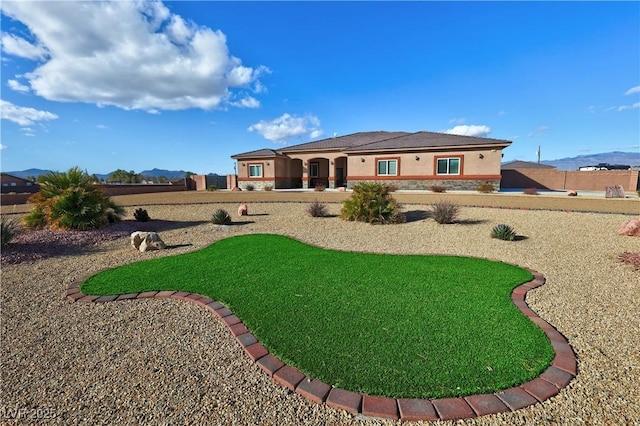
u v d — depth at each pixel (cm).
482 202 1527
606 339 329
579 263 607
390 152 2456
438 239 853
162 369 290
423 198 1739
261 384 267
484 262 622
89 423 227
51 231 923
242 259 657
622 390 251
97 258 714
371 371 276
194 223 1202
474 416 227
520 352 303
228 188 3519
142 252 760
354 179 2619
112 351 322
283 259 654
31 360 308
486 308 404
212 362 300
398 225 1062
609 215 1100
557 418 224
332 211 1416
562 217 1083
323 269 580
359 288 480
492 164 2170
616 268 570
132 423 226
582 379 265
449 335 336
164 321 388
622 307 408
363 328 355
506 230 823
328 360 294
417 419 226
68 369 293
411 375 270
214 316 398
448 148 2262
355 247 771
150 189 3159
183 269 594
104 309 427
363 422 225
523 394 247
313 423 225
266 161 3061
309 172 3178
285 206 1598
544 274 547
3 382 275
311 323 368
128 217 1305
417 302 425
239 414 234
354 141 3206
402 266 596
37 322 391
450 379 264
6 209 1611
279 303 427
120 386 267
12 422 230
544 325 358
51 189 1012
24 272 611
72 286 520
